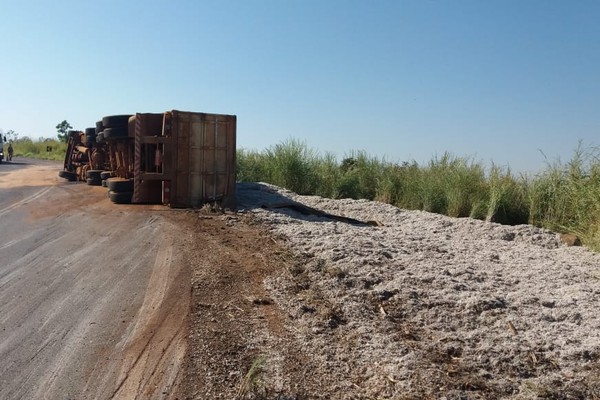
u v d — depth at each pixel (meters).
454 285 6.30
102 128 14.48
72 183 16.97
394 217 11.48
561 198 11.79
